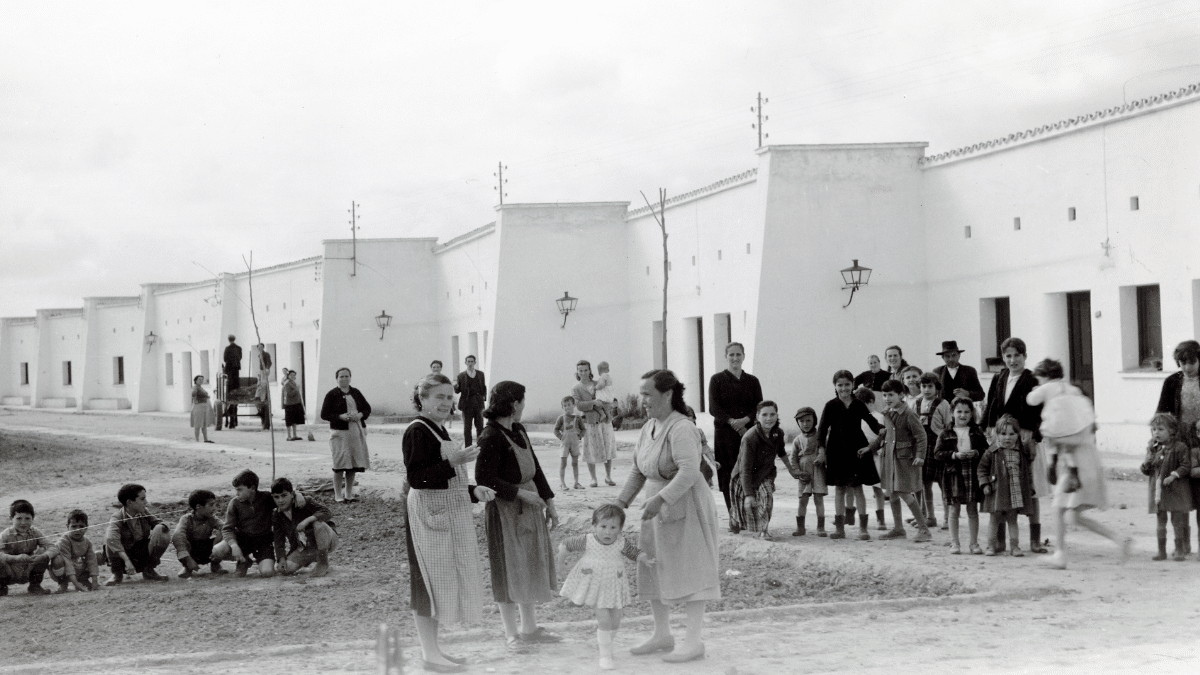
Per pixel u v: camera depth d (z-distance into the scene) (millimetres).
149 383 55688
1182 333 18484
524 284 33000
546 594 7879
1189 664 6719
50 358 64062
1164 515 10414
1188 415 10547
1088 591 9141
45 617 10148
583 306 33219
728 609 9422
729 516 12852
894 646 7418
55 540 12797
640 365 32344
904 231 24688
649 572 7453
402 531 14719
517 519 7816
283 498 12203
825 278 24750
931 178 24234
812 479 12492
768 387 24547
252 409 43844
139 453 26688
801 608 8742
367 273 42188
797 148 24781
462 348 39344
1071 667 6707
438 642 8125
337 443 16594
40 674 7492
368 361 42125
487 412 7840
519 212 33031
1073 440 10164
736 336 26375
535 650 7742
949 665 6840
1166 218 18750
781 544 11969
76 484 20875
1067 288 20734
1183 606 8484
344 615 9930
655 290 31219
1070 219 20641
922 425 12000
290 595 11008
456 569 7285
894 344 24641
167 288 55094
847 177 24766
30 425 42719
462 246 39125
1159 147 18859
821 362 24688
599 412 17641
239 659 7785
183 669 7496
